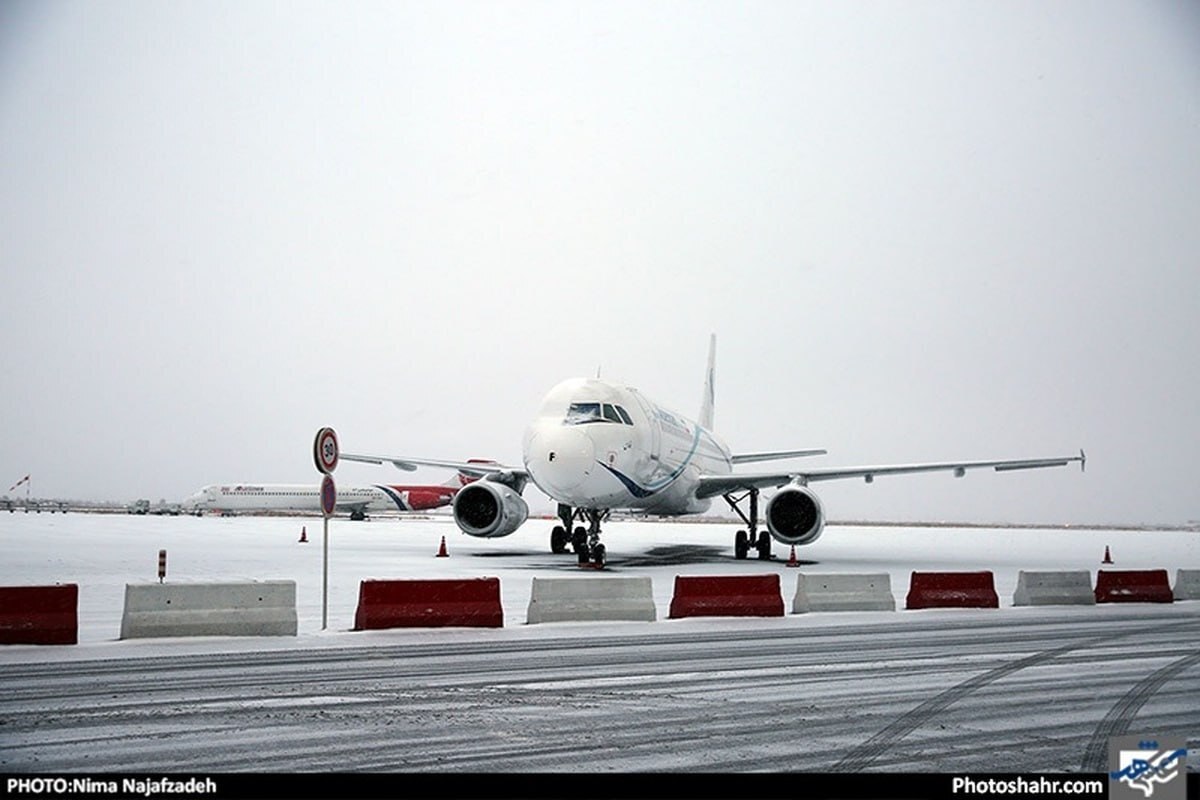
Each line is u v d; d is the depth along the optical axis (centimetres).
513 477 3116
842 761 812
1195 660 1327
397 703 999
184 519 7906
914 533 9138
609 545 4397
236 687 1068
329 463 1550
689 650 1367
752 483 3073
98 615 1670
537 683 1112
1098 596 2145
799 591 1869
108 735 861
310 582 2244
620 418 2545
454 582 1577
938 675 1193
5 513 10406
